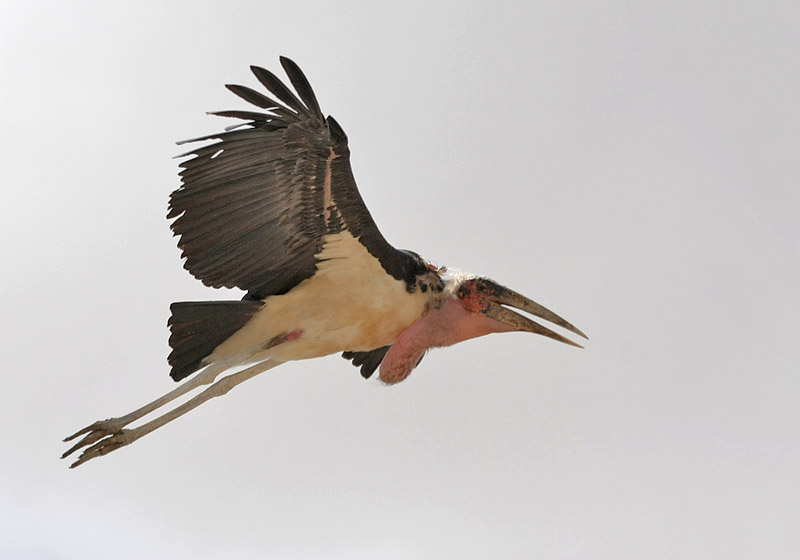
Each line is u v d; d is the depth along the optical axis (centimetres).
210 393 1138
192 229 1038
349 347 1127
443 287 1163
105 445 1084
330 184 1021
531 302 1180
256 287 1082
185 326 1064
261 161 1008
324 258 1073
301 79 957
